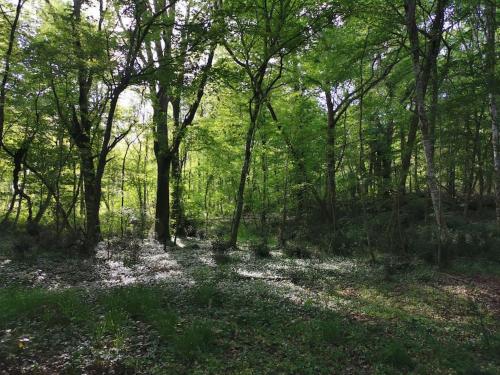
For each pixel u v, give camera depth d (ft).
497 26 63.26
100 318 26.89
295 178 87.20
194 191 102.22
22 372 19.54
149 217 90.43
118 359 21.08
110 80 58.95
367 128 73.97
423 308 36.88
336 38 73.15
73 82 70.44
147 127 72.33
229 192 101.86
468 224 73.92
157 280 40.98
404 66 75.46
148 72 55.77
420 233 69.21
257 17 66.33
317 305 34.60
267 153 88.69
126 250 63.52
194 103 78.74
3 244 63.26
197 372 20.44
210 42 57.88
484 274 49.01
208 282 39.29
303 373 21.44
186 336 23.35
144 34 55.47
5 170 101.50
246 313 29.89
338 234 73.97
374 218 79.10
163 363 21.11
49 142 76.28
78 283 39.68
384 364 23.13
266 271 50.47
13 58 61.31
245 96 82.28
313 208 101.04
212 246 71.20
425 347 25.99
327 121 98.07
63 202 84.64
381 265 55.98
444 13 59.82
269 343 24.89
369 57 75.36
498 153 67.26
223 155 94.79
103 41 56.24
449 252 54.70
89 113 68.13
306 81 82.48
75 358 21.18
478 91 59.11
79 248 58.03
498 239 60.80
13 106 77.36
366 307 35.94
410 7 55.98
